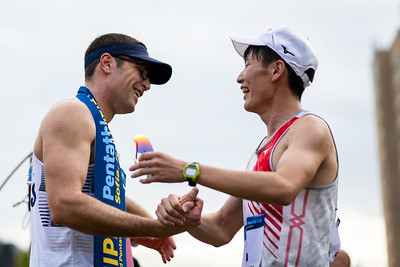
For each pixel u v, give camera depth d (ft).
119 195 13.85
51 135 13.08
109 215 12.63
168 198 12.71
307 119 13.03
